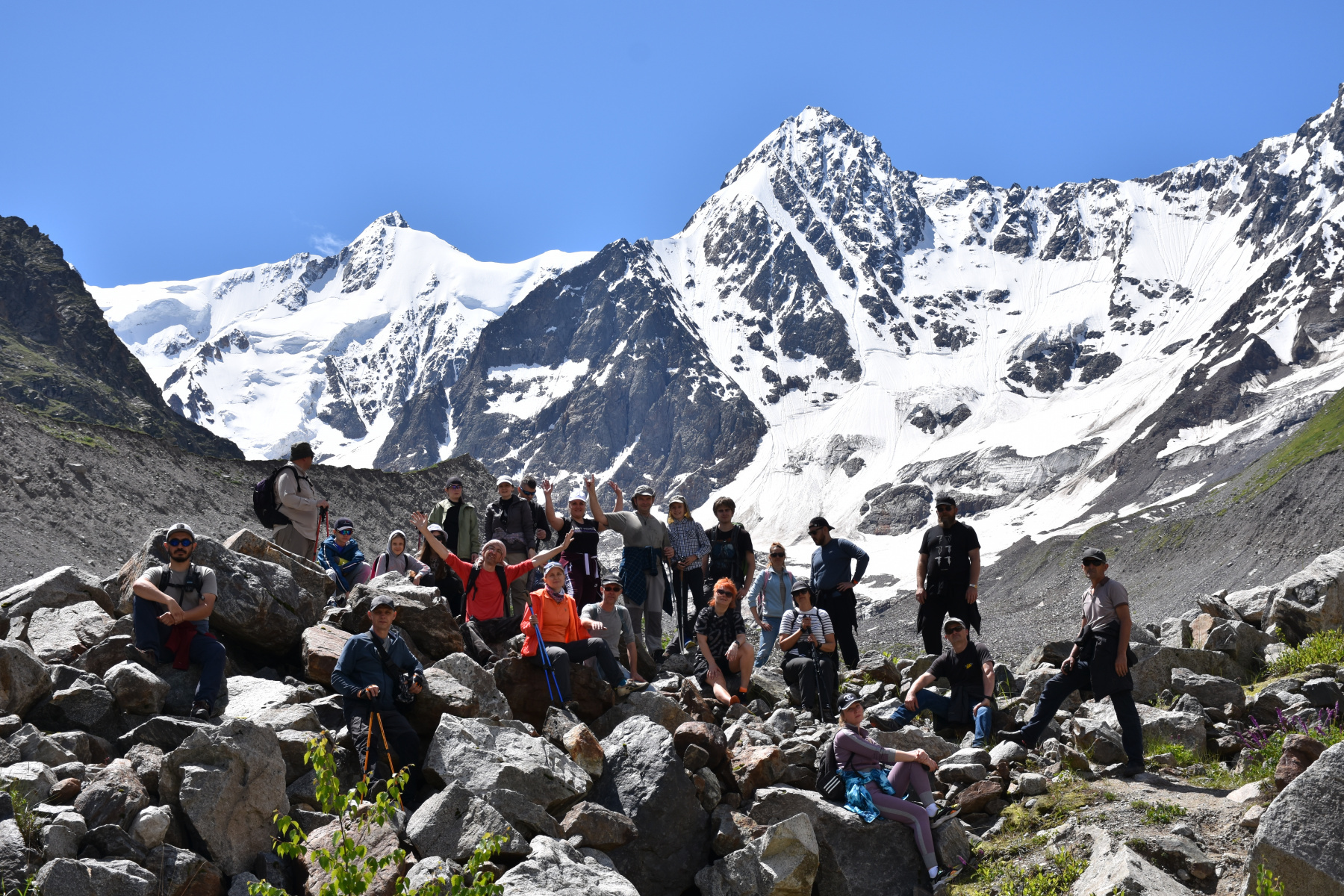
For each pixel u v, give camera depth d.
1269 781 8.42
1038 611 61.62
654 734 8.66
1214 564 59.59
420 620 10.65
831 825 8.49
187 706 8.43
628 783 8.38
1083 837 8.20
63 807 6.59
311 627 10.28
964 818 9.12
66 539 34.53
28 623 9.90
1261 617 15.06
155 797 7.15
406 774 6.32
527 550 13.59
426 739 8.72
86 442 41.28
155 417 132.12
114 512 38.22
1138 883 6.96
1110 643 9.62
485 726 8.32
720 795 8.80
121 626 9.82
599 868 6.97
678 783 8.33
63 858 6.07
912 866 8.39
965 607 13.07
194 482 44.75
